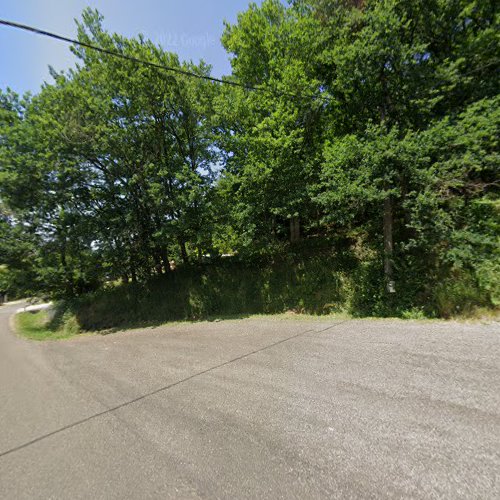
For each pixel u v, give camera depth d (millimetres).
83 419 3848
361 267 9039
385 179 6809
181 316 12656
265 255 12258
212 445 2869
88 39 11648
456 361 4035
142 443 3072
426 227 6828
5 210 13570
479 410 2877
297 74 9586
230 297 11906
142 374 5422
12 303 41344
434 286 6992
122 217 12258
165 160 12539
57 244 12852
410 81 7645
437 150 6828
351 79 8133
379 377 3885
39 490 2510
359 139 8062
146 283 14797
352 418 3029
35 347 10500
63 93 11641
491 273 5980
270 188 9680
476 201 7016
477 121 6660
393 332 5797
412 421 2842
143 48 11094
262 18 11500
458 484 2027
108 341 9820
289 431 2943
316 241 11891
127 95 11500
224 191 11328
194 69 12023
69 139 11656
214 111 12055
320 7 9914
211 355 6000
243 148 10719
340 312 8609
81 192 12984
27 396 5078
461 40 8422
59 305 16344
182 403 3924
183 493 2264
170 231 10812
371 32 7559
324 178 8500
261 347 6055
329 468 2340
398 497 1974
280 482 2248
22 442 3432
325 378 4090
